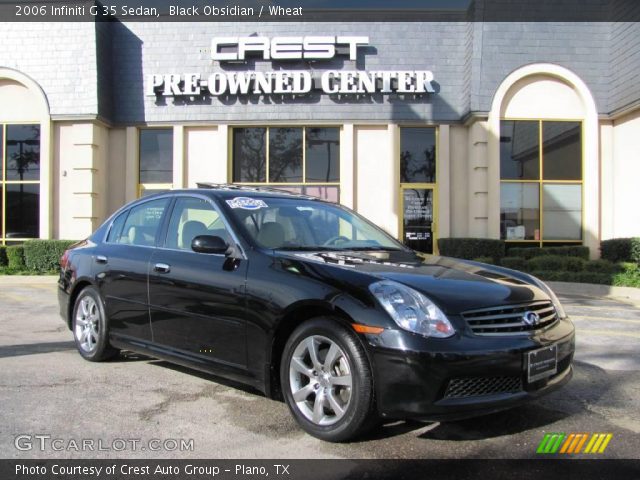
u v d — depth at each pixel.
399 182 15.26
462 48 15.32
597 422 3.96
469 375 3.24
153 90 15.45
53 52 15.08
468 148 15.18
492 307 3.48
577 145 14.88
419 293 3.43
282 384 3.76
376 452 3.42
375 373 3.29
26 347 6.18
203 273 4.29
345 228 4.99
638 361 5.72
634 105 13.52
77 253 5.76
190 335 4.38
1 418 3.95
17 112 15.38
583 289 11.63
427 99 15.17
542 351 3.51
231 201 4.64
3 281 13.13
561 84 14.81
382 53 15.26
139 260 4.91
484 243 13.90
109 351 5.35
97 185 15.36
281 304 3.73
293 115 15.21
